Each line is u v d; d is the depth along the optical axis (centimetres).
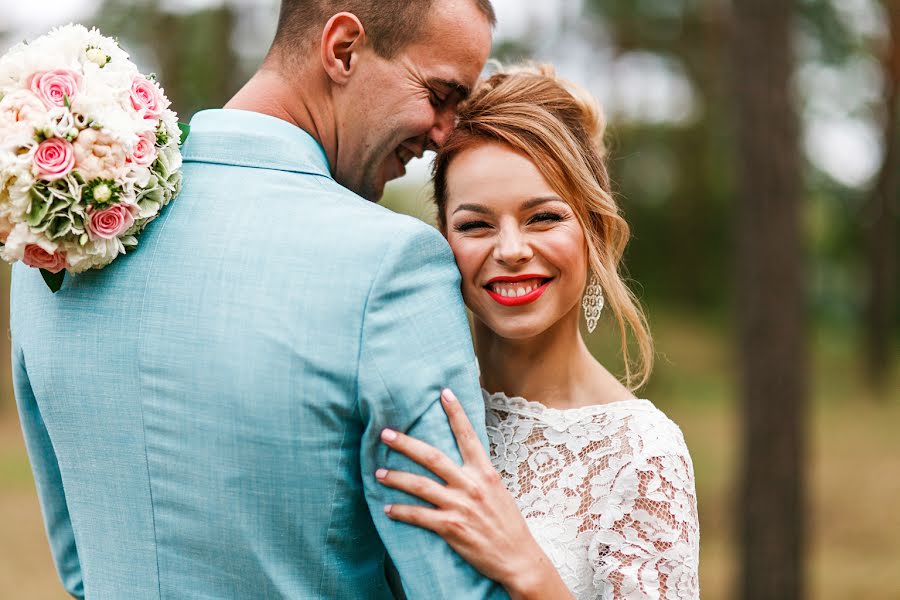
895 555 683
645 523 169
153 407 149
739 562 533
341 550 152
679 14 1884
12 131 142
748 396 536
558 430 184
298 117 177
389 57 175
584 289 200
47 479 185
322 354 144
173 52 909
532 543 151
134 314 151
